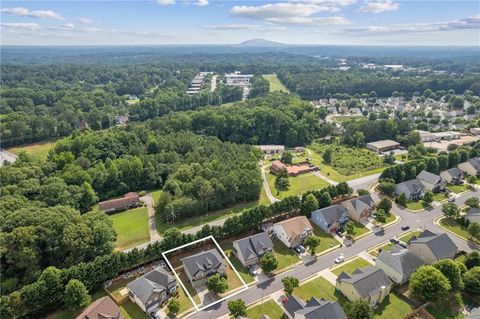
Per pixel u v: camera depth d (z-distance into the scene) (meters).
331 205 97.19
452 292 64.81
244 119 168.12
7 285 64.56
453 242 77.06
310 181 121.62
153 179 115.50
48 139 170.50
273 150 154.75
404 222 92.69
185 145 134.50
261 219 86.94
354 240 84.19
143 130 147.50
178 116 171.00
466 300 63.94
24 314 58.81
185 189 99.62
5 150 154.75
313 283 68.88
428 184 111.00
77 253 71.94
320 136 178.62
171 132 151.38
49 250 70.56
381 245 82.12
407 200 104.12
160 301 62.72
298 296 65.06
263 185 118.00
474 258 70.31
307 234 83.19
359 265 74.69
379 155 149.75
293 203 92.50
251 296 65.38
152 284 62.72
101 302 58.25
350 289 63.03
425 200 102.44
